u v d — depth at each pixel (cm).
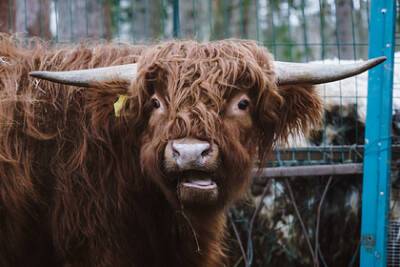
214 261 451
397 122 579
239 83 370
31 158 412
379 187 517
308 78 385
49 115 416
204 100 356
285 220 604
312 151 588
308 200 604
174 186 372
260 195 604
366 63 378
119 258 414
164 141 356
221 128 358
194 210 373
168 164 349
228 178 371
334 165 566
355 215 597
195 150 338
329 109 601
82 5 994
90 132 405
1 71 434
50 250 435
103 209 408
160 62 370
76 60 436
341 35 1137
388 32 515
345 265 607
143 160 379
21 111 417
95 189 407
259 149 410
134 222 416
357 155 588
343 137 602
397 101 589
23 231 423
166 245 430
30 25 871
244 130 374
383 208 516
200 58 371
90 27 996
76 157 407
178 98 356
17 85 424
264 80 372
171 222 427
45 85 423
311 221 604
